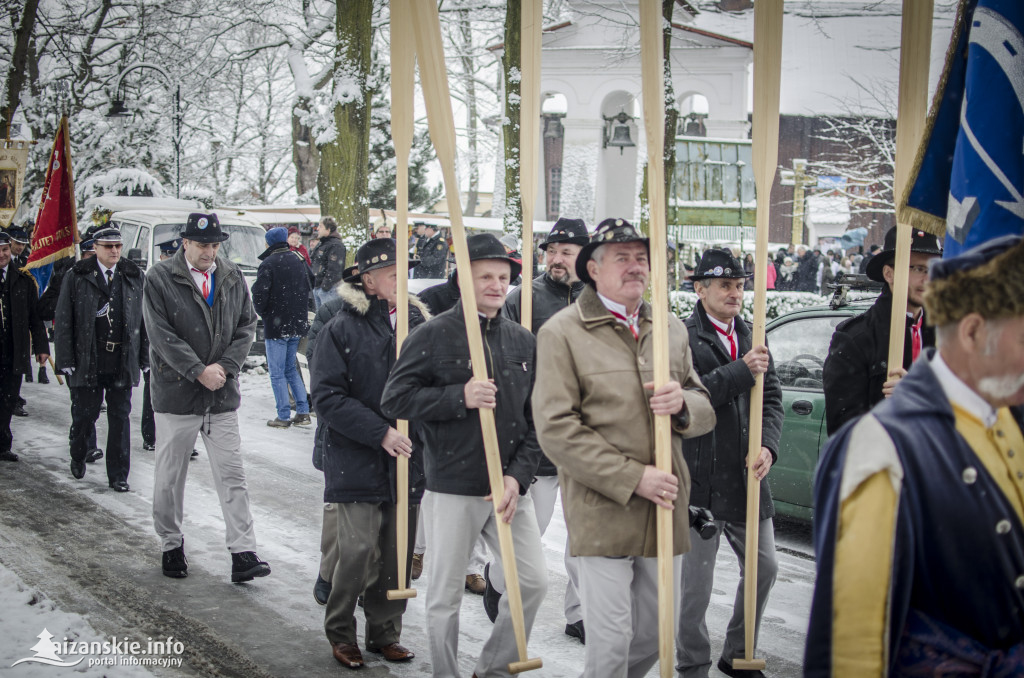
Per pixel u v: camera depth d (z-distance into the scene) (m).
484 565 5.54
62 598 4.99
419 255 16.66
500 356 3.85
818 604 1.93
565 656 4.45
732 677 4.13
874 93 29.72
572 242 5.16
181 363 5.17
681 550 3.25
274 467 8.18
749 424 3.90
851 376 3.84
